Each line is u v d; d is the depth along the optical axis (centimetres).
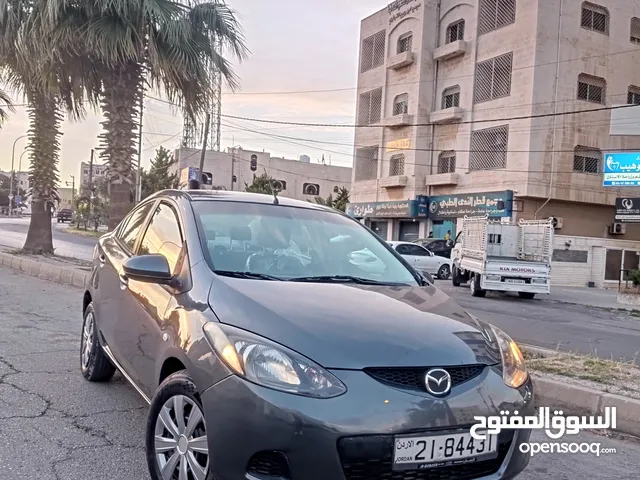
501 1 2853
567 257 2797
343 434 260
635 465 426
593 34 2822
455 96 3114
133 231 495
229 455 271
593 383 570
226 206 429
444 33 3203
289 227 432
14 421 423
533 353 711
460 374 294
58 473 347
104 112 1229
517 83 2739
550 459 427
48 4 1056
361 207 3603
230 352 283
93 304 512
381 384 273
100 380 525
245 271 364
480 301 1614
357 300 338
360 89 3741
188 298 339
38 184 1542
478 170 2908
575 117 2762
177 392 310
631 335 1111
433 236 3175
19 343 653
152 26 1101
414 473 271
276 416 262
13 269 1369
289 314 300
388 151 3431
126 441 399
